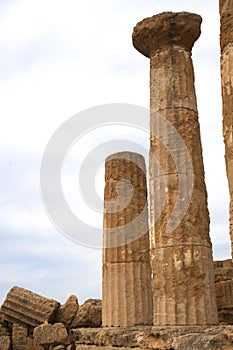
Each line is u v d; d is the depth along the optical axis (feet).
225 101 32.09
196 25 43.39
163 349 34.86
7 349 80.48
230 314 51.60
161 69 43.24
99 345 43.68
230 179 30.71
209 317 37.99
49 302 81.20
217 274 54.54
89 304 81.05
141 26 44.11
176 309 38.09
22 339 81.82
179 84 42.55
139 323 51.55
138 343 38.29
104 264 54.90
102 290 54.54
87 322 79.71
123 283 53.01
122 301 52.34
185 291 38.29
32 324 81.15
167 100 42.34
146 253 54.95
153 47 44.11
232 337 28.02
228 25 32.91
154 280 39.99
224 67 32.60
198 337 28.91
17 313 82.28
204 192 41.52
